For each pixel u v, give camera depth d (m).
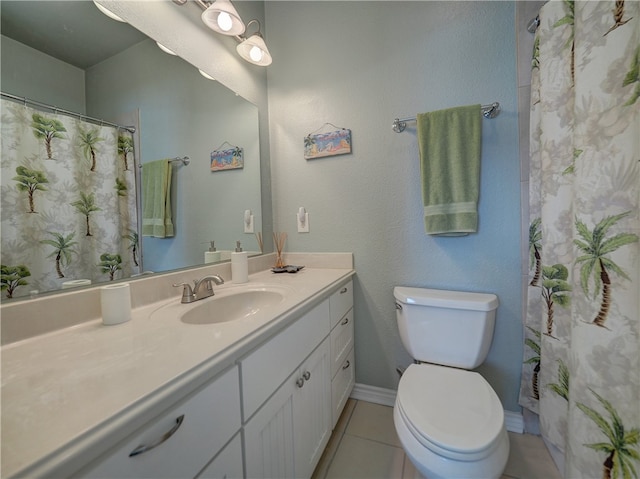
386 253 1.47
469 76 1.28
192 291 0.98
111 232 0.86
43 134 0.70
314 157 1.58
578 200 0.80
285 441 0.83
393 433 1.32
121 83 0.90
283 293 1.07
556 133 1.00
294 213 1.65
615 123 0.71
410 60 1.38
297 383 0.90
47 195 0.71
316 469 1.14
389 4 1.41
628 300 0.68
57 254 0.72
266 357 0.74
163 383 0.46
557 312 1.03
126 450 0.40
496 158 1.25
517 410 1.29
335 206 1.56
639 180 0.66
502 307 1.27
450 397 0.93
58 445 0.33
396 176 1.43
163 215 1.04
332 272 1.47
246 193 1.49
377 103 1.45
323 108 1.56
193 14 1.17
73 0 0.78
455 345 1.20
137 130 0.95
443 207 1.26
